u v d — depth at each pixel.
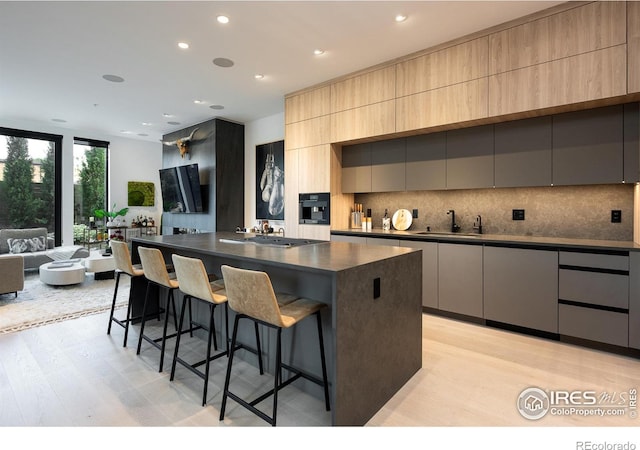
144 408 1.98
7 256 4.12
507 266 3.12
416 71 3.59
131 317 3.49
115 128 7.04
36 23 3.01
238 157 6.52
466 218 3.96
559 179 3.04
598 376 2.32
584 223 3.23
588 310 2.73
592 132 2.88
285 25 3.06
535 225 3.51
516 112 2.98
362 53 3.61
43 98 5.09
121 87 4.62
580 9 2.67
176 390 2.19
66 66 3.94
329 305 2.06
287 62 3.83
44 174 6.82
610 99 2.62
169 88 4.67
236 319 1.91
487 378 2.31
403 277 2.23
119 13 2.87
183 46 3.45
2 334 3.12
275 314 1.70
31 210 6.68
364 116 4.03
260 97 5.04
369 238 4.07
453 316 3.53
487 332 3.14
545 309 2.93
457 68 3.31
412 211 4.38
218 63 3.86
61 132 6.97
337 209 4.54
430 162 3.85
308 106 4.63
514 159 3.29
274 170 5.99
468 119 3.25
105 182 7.83
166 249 3.62
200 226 6.54
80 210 7.47
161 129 7.10
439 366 2.49
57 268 4.86
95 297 4.37
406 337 2.26
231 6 2.78
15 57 3.70
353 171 4.52
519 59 2.95
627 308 2.56
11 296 4.38
